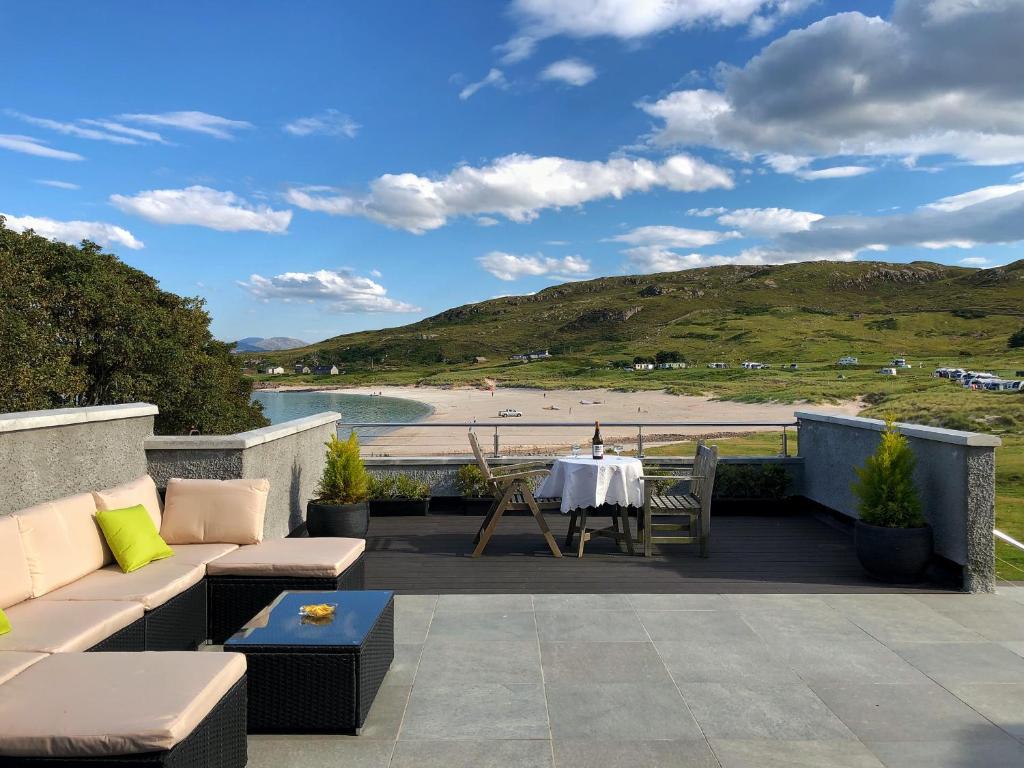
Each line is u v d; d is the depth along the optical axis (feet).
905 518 15.51
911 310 625.82
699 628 12.60
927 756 8.02
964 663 10.90
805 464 24.94
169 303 84.12
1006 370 285.02
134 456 16.81
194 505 14.14
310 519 19.66
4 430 12.60
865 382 248.93
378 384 431.02
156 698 6.50
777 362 442.91
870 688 9.95
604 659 11.09
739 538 20.63
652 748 8.21
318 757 8.08
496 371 469.98
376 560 17.94
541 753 8.11
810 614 13.41
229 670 7.30
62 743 5.85
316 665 8.62
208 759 6.74
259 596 12.10
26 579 10.24
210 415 78.79
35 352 56.18
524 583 15.76
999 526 25.05
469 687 10.01
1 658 7.88
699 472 19.29
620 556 18.39
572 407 214.90
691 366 426.51
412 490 24.25
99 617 9.42
